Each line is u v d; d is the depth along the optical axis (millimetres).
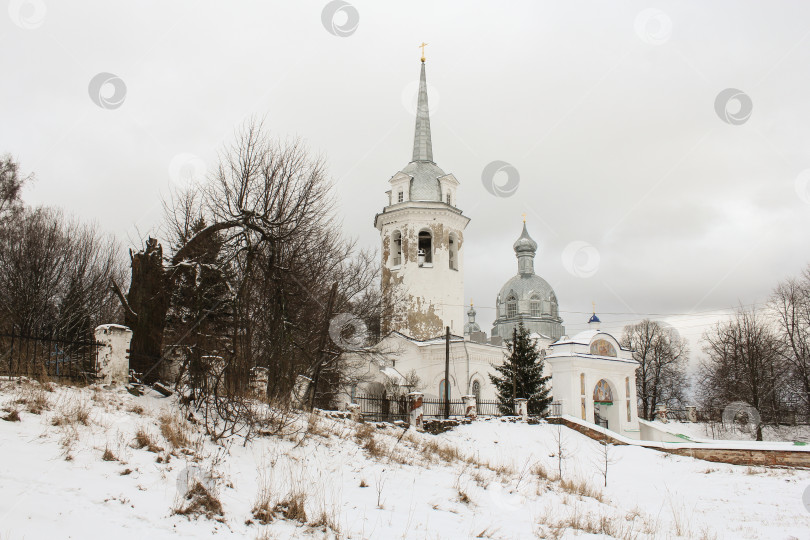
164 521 8930
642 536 13250
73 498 8859
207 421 14086
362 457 15812
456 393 43500
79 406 12453
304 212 22938
